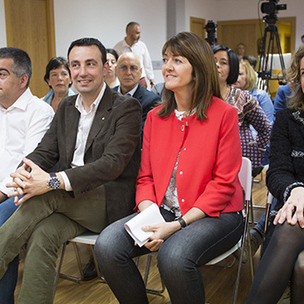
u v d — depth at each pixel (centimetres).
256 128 318
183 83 199
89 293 247
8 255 193
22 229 193
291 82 212
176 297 175
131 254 190
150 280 262
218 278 264
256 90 412
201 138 199
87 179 199
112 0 809
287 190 190
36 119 256
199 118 200
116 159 208
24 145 259
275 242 175
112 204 212
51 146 233
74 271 277
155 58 980
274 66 641
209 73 199
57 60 364
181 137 204
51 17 677
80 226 213
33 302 191
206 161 196
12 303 205
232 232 193
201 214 191
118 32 837
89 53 218
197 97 201
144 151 218
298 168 204
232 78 312
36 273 191
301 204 176
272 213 205
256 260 286
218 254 188
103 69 224
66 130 228
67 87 370
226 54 306
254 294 173
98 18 777
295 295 170
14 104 255
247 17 1195
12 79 249
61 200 202
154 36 969
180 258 171
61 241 201
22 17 633
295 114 209
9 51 250
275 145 210
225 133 196
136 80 347
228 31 1229
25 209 195
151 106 340
